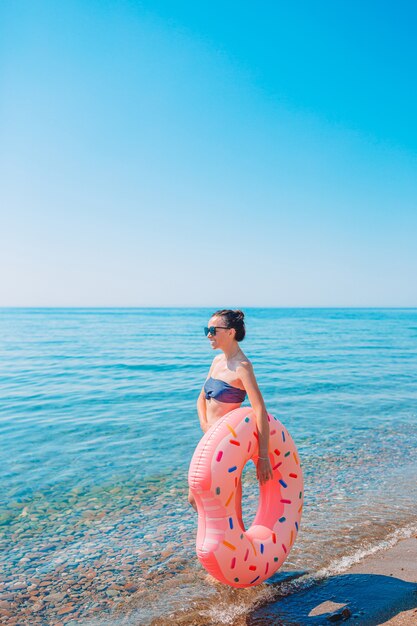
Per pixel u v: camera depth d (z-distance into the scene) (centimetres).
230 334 321
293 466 326
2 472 592
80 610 317
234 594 330
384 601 308
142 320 7388
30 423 854
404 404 1028
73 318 8506
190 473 289
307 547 395
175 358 1967
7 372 1549
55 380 1383
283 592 329
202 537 289
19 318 8494
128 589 341
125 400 1073
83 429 809
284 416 910
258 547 297
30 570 369
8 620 306
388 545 396
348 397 1105
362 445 716
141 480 566
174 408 984
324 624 287
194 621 300
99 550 400
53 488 541
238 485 316
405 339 3262
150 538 421
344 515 461
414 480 564
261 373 1506
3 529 440
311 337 3484
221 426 297
